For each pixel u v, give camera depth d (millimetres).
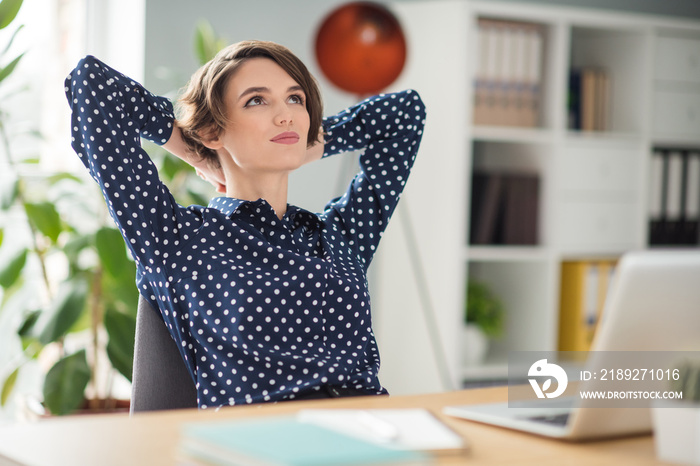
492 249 3131
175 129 1578
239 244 1454
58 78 2971
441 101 3078
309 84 1576
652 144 3533
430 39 3109
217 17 2943
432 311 3115
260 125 1487
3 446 784
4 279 2346
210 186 2605
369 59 2650
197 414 933
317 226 1579
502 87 3172
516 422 902
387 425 811
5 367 2824
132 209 1411
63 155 2986
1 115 2461
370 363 1501
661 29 3354
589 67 3574
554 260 3229
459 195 3035
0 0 2318
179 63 2867
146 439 813
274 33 3062
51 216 2365
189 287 1406
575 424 835
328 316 1469
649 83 3334
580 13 3184
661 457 803
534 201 3258
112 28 2998
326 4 3154
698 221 3488
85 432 841
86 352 2404
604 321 799
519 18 3168
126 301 2346
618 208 3324
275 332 1420
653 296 785
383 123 1744
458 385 3080
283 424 766
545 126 3252
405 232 3221
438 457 768
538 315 3273
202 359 1402
